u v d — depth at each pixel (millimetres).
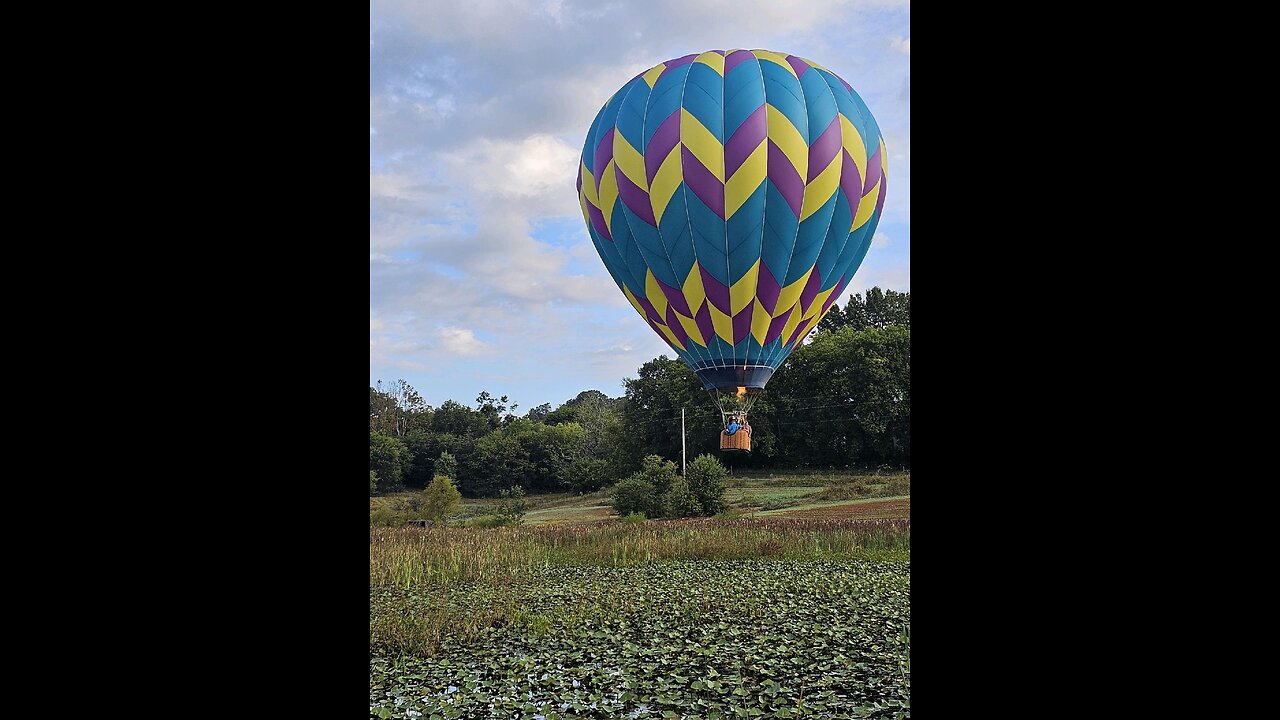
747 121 68875
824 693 36344
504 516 155500
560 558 90562
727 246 70562
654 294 76188
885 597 59875
